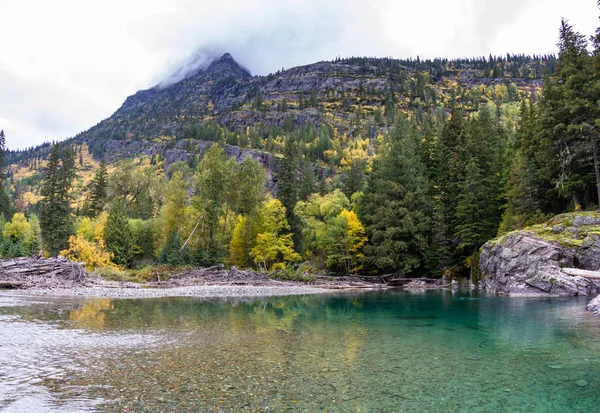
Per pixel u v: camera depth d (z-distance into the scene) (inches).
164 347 481.1
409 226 1930.4
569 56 1524.4
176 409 279.3
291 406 291.7
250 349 481.7
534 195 1654.8
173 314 770.2
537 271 1221.7
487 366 414.3
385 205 2057.1
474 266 1728.6
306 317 783.1
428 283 1888.5
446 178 2187.5
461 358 448.1
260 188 2305.6
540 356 457.1
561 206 1736.0
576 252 1199.6
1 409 266.4
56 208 2416.3
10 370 361.1
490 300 1096.8
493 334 596.7
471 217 1830.7
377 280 1977.1
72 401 288.7
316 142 7583.7
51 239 2391.7
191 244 2044.8
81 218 3356.3
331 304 1052.5
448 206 2097.7
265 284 1653.5
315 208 2780.5
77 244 1711.4
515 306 928.9
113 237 2129.7
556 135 1526.8
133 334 555.5
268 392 322.0
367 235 2094.0
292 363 417.1
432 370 397.7
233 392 319.9
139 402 291.3
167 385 333.7
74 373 360.5
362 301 1136.8
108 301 950.4
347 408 290.5
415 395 323.3
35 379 338.0
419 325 688.4
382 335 590.2
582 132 1429.6
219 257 2044.8
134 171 2864.2
